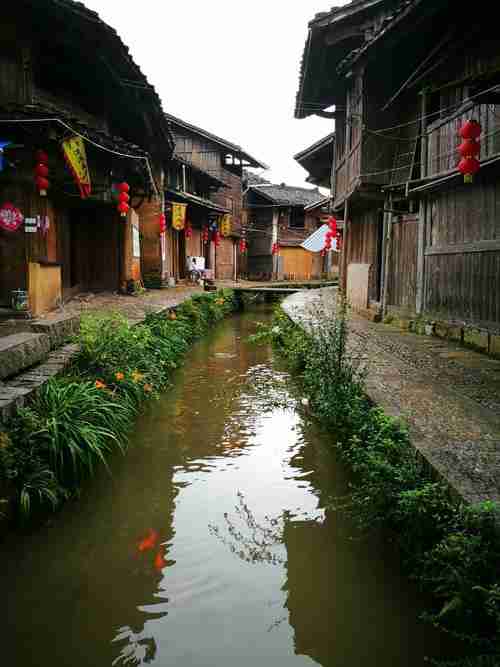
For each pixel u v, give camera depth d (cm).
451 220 1066
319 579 397
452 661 304
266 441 681
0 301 1092
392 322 1356
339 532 459
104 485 546
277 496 531
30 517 463
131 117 1639
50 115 923
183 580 396
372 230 1606
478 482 373
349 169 1514
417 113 1230
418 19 940
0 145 909
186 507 507
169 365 1043
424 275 1189
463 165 735
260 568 411
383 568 405
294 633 342
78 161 1000
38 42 1120
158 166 2242
